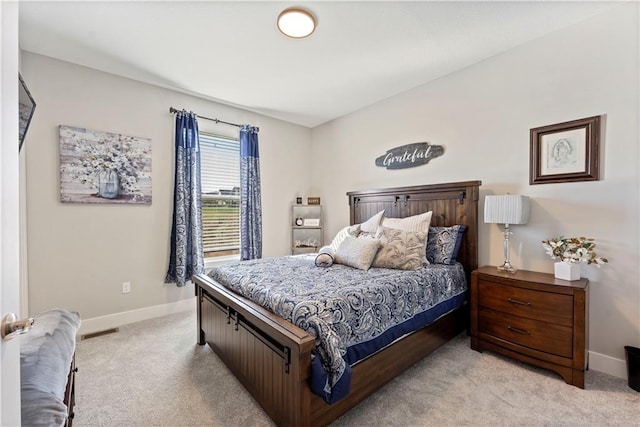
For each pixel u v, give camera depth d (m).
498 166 2.61
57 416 0.86
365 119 3.84
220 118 3.67
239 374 1.89
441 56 2.62
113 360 2.20
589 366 2.08
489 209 2.39
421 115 3.20
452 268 2.53
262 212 4.13
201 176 3.57
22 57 2.39
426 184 3.14
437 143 3.07
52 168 2.54
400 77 3.01
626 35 1.95
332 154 4.35
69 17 2.01
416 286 2.07
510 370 2.03
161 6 1.91
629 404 1.67
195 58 2.58
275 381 1.50
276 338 1.42
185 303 3.33
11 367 0.65
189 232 3.28
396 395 1.75
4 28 0.65
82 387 1.85
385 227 2.73
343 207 4.20
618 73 1.98
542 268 2.34
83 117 2.69
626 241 1.96
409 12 2.02
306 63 2.70
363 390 1.63
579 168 2.14
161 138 3.16
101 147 2.78
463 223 2.73
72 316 1.56
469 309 2.63
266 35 2.25
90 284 2.75
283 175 4.37
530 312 2.03
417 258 2.44
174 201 3.22
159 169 3.15
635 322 1.93
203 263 3.42
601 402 1.69
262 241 4.10
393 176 3.52
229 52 2.49
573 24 2.17
